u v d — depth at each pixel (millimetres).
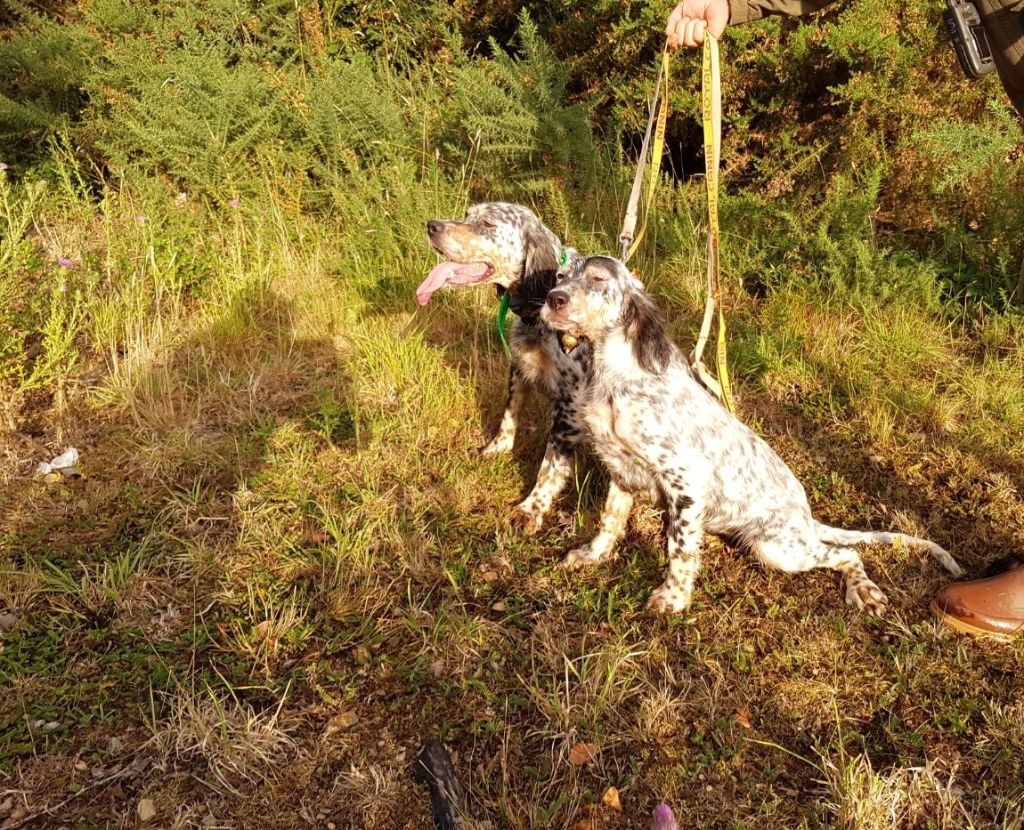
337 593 1561
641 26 3062
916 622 1545
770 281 2674
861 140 2850
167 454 1923
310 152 3139
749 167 3152
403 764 1266
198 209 2963
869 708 1375
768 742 1301
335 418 2074
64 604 1516
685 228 2787
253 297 2568
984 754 1286
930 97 2744
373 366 2279
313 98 3109
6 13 4234
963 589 1511
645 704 1352
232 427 2051
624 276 1519
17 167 3193
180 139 2986
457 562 1663
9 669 1388
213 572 1613
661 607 1564
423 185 2928
